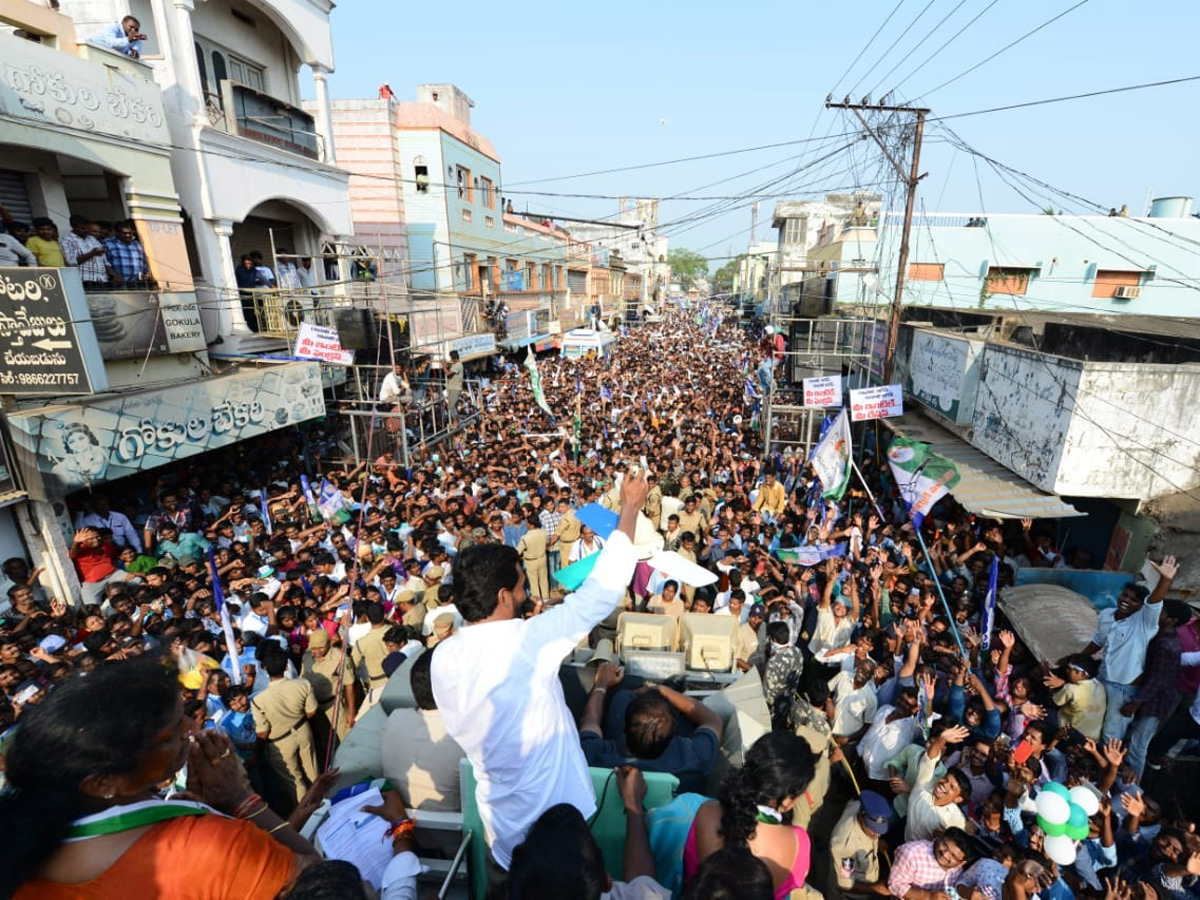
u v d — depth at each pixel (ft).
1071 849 13.50
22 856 4.51
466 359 82.48
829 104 43.21
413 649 21.33
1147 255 65.92
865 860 15.51
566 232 156.15
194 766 6.28
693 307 309.42
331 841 9.32
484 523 35.09
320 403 46.32
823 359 67.97
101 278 33.78
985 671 23.32
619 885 7.62
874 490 46.80
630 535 7.32
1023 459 31.30
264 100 47.83
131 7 40.16
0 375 27.02
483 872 9.21
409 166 86.17
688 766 9.91
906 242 45.47
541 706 7.32
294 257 51.44
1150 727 20.48
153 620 23.72
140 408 31.99
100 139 33.81
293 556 31.32
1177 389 25.99
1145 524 27.61
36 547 28.84
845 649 23.27
